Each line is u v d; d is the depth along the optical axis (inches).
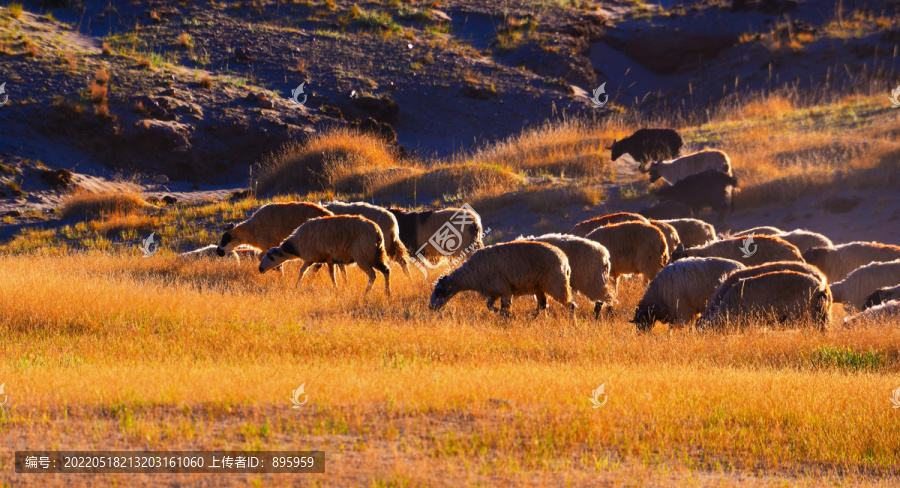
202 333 1731.1
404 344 1617.9
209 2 7440.9
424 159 5098.4
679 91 6988.2
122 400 1078.4
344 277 2461.9
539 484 805.2
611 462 898.7
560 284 1862.7
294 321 1841.8
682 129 4817.9
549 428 991.0
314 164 4320.9
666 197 3107.8
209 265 2694.4
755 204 3171.8
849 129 4008.4
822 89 6181.1
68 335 1742.1
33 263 2711.6
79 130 4972.9
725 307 1665.8
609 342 1626.5
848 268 2123.5
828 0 7790.4
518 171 4060.0
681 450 968.3
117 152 5009.8
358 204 2549.2
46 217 4074.8
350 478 795.4
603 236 2076.8
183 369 1309.1
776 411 1127.0
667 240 2279.8
